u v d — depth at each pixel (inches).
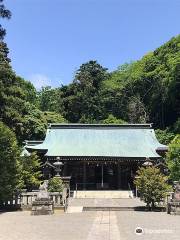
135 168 1780.3
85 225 641.6
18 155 1001.5
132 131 1915.6
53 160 1701.5
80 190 1621.6
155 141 1862.7
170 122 2977.4
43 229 596.1
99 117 3280.0
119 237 513.3
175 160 1269.7
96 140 1861.5
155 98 2962.6
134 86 3208.7
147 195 939.3
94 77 3464.6
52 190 1018.7
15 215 816.3
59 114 2999.5
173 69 2694.4
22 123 1472.7
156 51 3282.5
